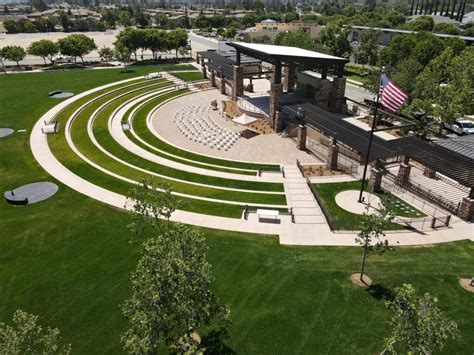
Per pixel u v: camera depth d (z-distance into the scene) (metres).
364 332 20.77
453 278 25.16
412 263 26.72
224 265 26.25
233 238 29.59
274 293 23.64
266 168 44.88
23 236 29.80
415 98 55.88
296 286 24.27
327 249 28.42
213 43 151.38
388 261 26.91
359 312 22.16
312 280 24.83
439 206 35.56
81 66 100.31
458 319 21.70
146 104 69.50
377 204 35.88
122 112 64.19
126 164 44.50
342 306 22.61
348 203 36.06
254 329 20.94
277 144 52.81
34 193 36.66
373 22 153.25
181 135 55.81
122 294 23.62
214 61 85.94
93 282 24.69
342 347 19.83
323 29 109.94
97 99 68.94
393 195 37.78
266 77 89.88
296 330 20.91
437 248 28.69
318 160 47.69
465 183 32.31
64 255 27.48
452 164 35.41
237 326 21.11
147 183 24.11
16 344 14.43
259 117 62.19
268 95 73.88
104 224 31.44
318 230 31.03
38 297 23.44
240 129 58.34
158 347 19.39
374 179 38.03
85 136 52.59
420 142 41.50
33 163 43.44
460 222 32.69
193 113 65.19
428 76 56.62
